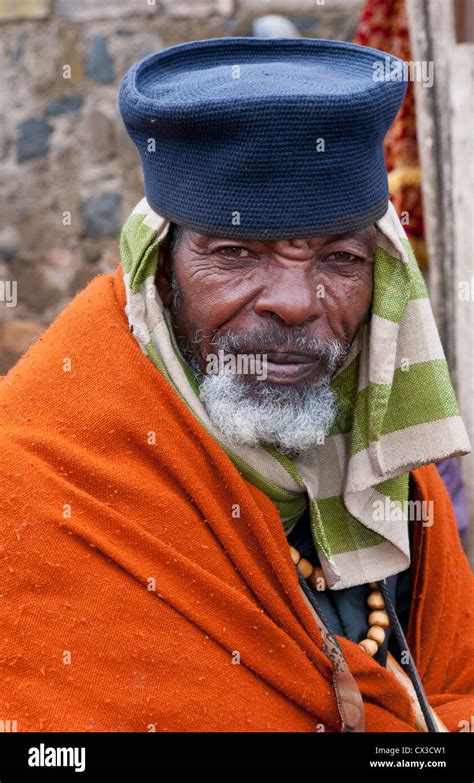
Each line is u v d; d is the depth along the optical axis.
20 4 4.27
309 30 4.13
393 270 1.38
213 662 1.30
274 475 1.39
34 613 1.25
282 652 1.33
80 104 4.32
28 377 1.39
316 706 1.34
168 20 4.19
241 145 1.23
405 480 1.51
